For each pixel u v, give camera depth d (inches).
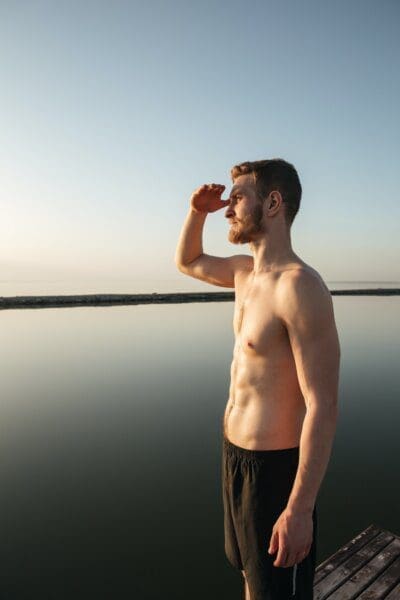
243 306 57.8
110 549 146.9
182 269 75.3
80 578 131.3
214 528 160.7
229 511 59.3
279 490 53.2
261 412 53.8
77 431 273.7
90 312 1512.1
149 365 522.3
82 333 885.8
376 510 173.6
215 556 144.3
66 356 594.6
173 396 365.1
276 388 52.9
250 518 54.3
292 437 53.8
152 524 162.7
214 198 69.1
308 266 52.3
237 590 128.0
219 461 224.5
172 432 272.2
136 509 173.8
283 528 45.7
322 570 101.5
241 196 56.4
